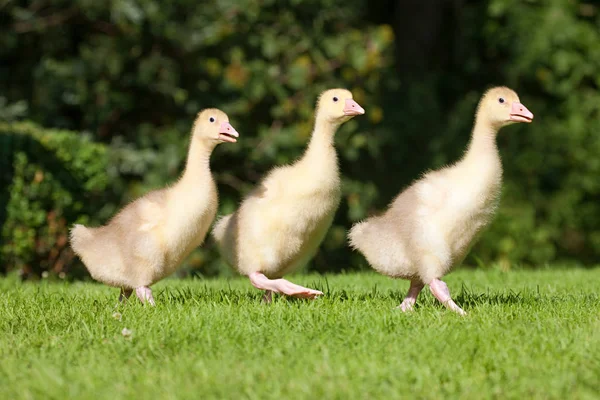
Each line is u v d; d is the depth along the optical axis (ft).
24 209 50.21
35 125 59.57
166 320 29.60
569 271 51.21
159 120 67.31
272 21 66.54
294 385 22.61
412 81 83.56
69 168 52.54
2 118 61.77
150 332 28.14
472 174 31.81
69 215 52.90
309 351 25.99
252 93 64.13
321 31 66.49
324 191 33.81
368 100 68.08
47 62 64.44
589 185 81.00
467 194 31.55
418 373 23.53
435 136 78.84
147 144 64.28
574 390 22.47
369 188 67.46
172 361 25.43
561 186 81.10
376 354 25.44
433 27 89.61
